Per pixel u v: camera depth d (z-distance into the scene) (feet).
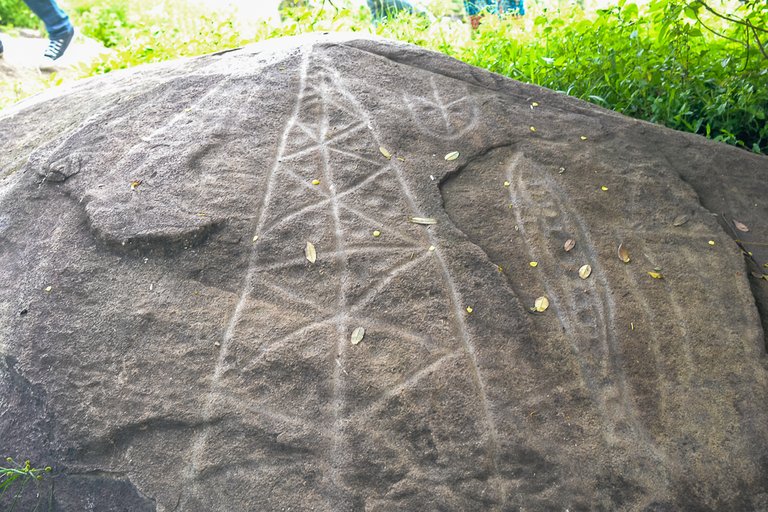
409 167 9.23
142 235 8.14
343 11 17.48
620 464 6.53
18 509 6.89
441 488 6.44
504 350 7.25
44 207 8.96
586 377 7.14
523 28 17.38
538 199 8.95
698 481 6.43
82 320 7.61
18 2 34.65
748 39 12.82
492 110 10.23
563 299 7.82
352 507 6.42
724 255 8.42
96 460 6.91
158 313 7.60
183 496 6.64
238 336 7.39
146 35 21.56
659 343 7.41
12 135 10.84
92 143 9.61
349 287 7.78
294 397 7.00
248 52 11.63
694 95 12.77
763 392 7.02
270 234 8.29
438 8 20.80
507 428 6.70
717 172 9.80
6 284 8.16
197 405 6.98
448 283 7.80
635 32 13.41
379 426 6.75
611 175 9.40
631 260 8.27
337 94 10.27
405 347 7.27
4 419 7.23
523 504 6.36
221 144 9.35
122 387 7.13
